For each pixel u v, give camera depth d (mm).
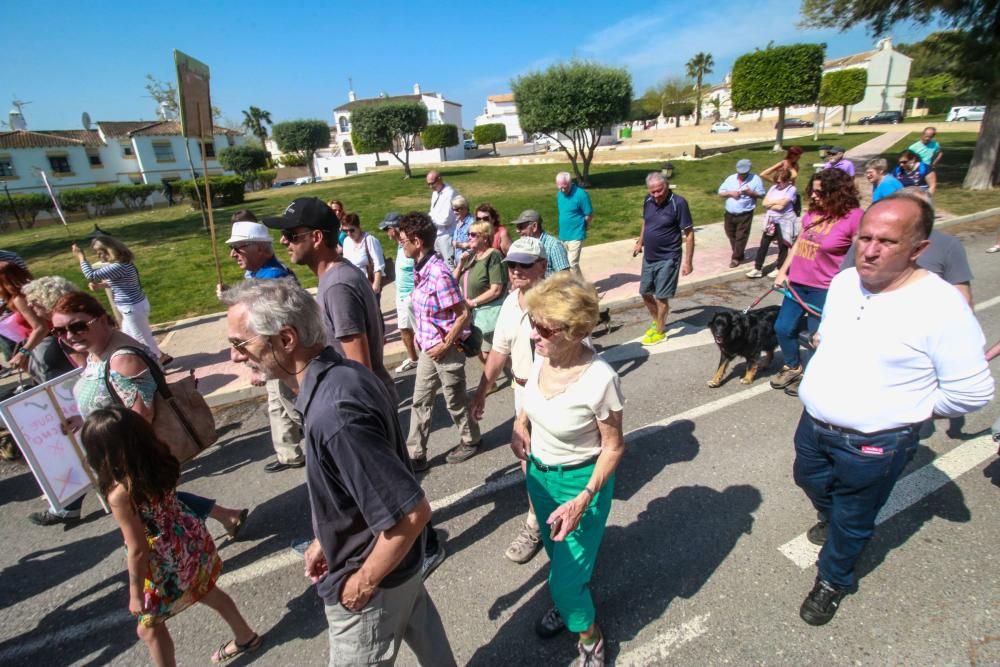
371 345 2867
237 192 25172
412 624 1970
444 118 58188
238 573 3127
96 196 31625
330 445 1481
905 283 2068
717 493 3451
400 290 5754
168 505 2271
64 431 3648
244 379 5922
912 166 10086
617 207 15891
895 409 2104
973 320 1962
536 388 2232
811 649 2363
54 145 40062
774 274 8742
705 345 5984
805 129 44000
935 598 2562
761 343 4766
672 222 5551
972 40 13203
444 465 4039
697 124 61438
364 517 1553
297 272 11359
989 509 3109
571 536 2189
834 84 36125
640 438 4180
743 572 2809
